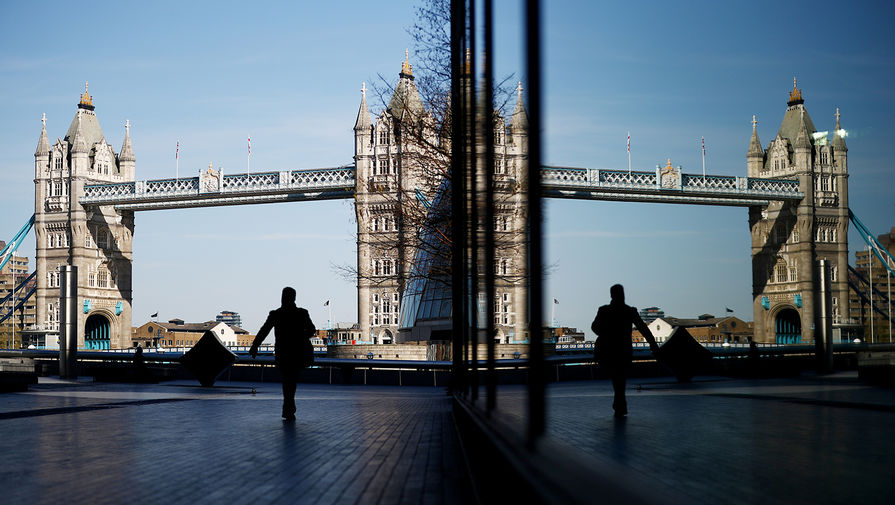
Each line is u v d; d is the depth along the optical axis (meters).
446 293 96.38
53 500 6.54
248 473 8.11
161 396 23.56
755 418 12.34
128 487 7.21
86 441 11.04
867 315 19.89
